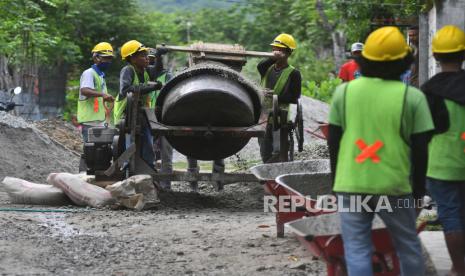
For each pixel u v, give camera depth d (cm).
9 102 1820
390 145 561
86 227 995
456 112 668
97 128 1211
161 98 1192
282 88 1259
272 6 5825
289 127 1210
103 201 1154
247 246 863
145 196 1155
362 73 579
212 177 1186
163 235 939
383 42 566
